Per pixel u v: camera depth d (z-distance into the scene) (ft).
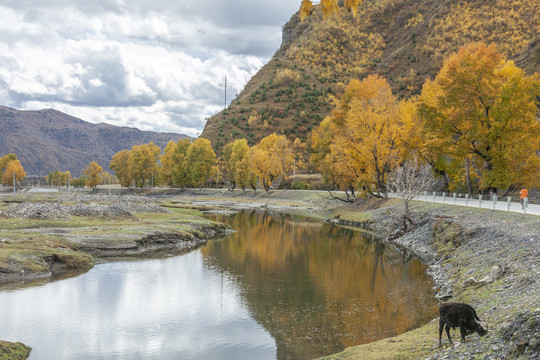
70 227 144.05
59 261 101.35
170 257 116.06
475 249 87.04
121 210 178.09
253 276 93.09
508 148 134.31
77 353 53.42
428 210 146.10
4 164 590.96
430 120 149.18
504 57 537.24
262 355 51.90
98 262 108.99
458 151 142.72
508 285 56.80
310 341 55.77
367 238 148.56
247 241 145.38
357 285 83.46
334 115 213.66
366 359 41.81
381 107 176.45
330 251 123.85
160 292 80.69
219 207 282.36
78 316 67.41
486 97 140.87
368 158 172.55
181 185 458.91
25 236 118.21
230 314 67.77
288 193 360.48
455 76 142.41
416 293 75.10
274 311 68.59
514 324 34.47
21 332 60.29
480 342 35.81
